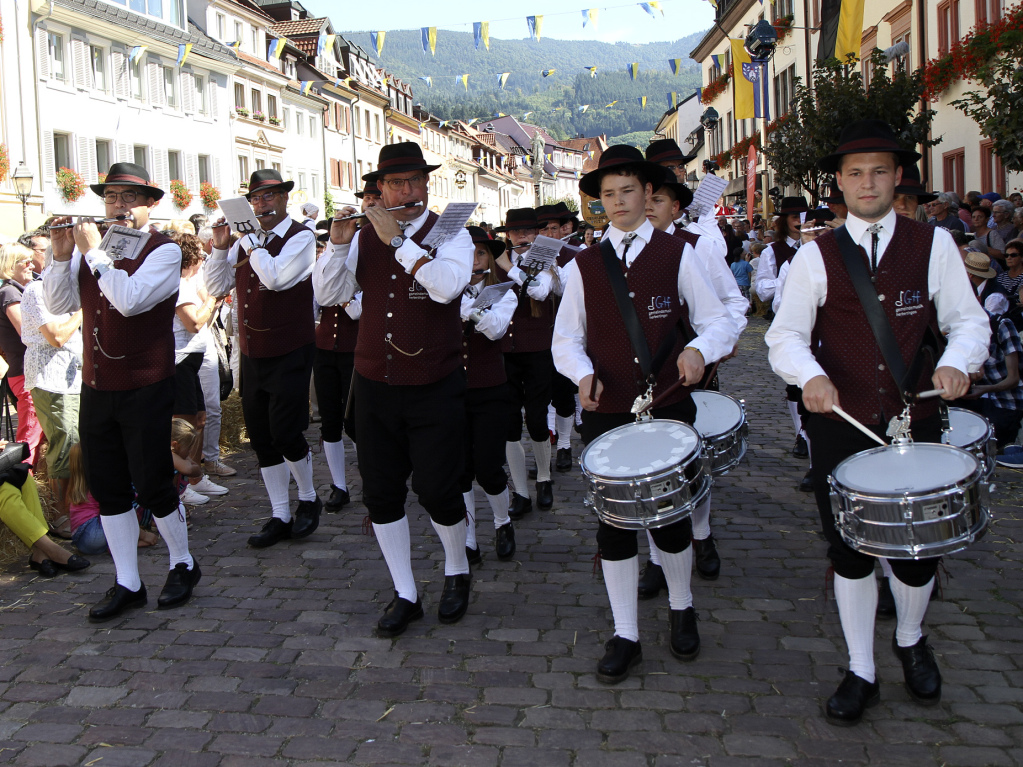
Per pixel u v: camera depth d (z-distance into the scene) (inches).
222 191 1438.2
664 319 141.8
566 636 157.2
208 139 1401.3
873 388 124.3
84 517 207.0
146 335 169.5
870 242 126.2
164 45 1263.5
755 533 211.8
